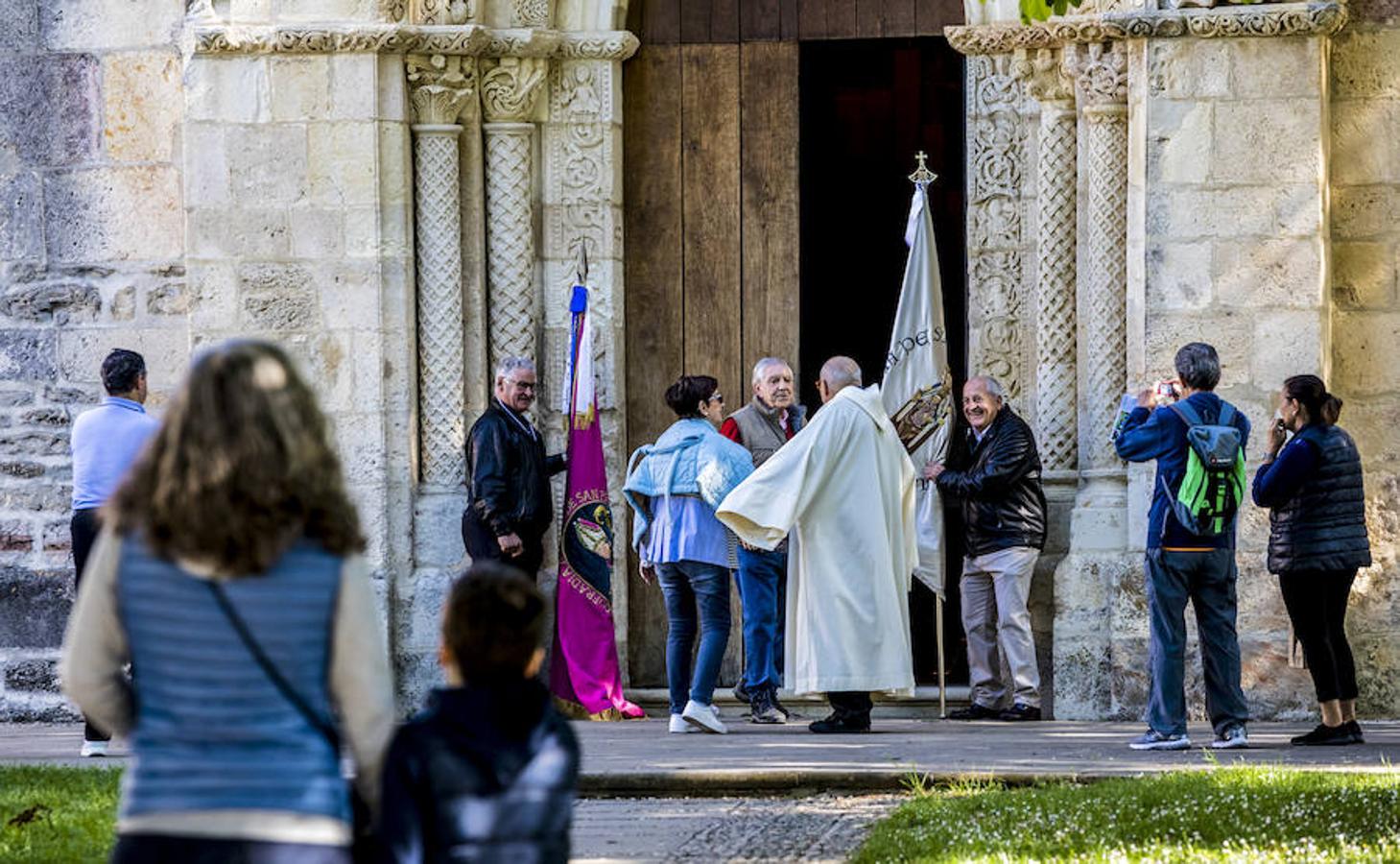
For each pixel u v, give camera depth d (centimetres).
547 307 1802
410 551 1738
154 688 591
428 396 1755
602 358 1794
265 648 591
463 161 1773
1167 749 1394
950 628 1820
